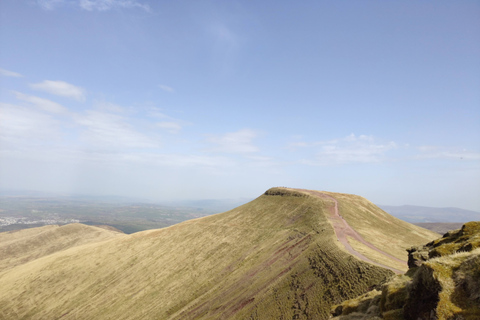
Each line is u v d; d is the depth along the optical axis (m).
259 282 57.66
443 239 25.69
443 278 15.98
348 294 34.50
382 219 99.44
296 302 41.41
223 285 68.38
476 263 15.59
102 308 83.56
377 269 36.09
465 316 13.78
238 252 88.12
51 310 90.56
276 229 94.38
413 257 26.50
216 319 51.75
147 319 70.25
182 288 79.44
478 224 23.25
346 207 100.56
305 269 50.28
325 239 60.84
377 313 21.22
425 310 15.98
